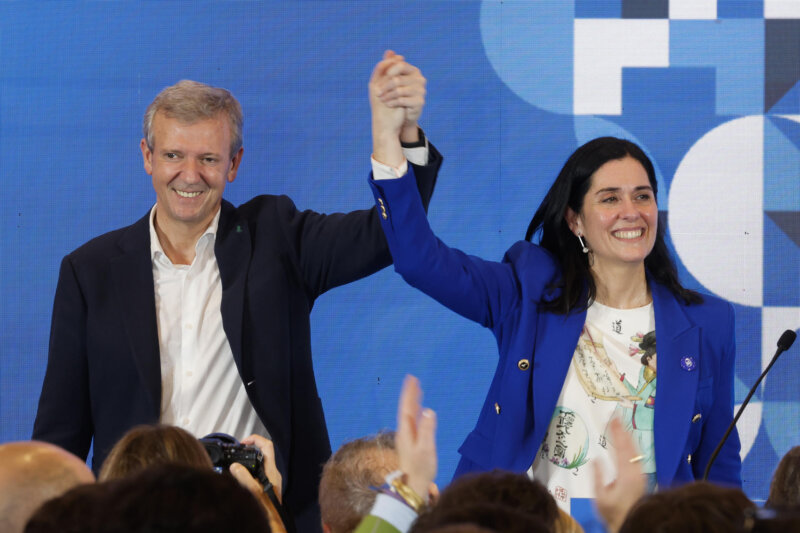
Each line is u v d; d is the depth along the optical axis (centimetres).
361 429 1438
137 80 1415
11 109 1405
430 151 877
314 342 1438
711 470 895
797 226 1430
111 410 912
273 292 932
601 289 887
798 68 1425
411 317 1443
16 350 1407
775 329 1434
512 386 861
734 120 1428
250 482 734
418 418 482
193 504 369
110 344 909
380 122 820
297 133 1429
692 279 1434
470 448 884
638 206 861
